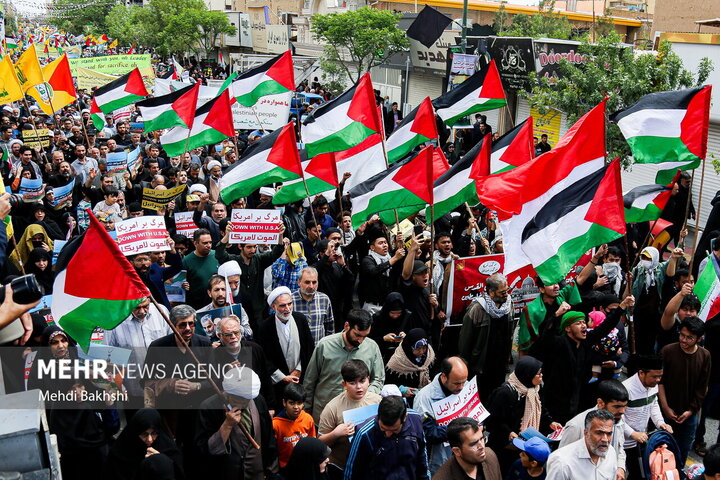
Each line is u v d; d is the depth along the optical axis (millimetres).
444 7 43781
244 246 9141
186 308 6562
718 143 17281
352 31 31219
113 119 24438
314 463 5488
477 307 7840
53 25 95625
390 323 8039
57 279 5875
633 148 8648
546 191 7875
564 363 7461
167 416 6531
